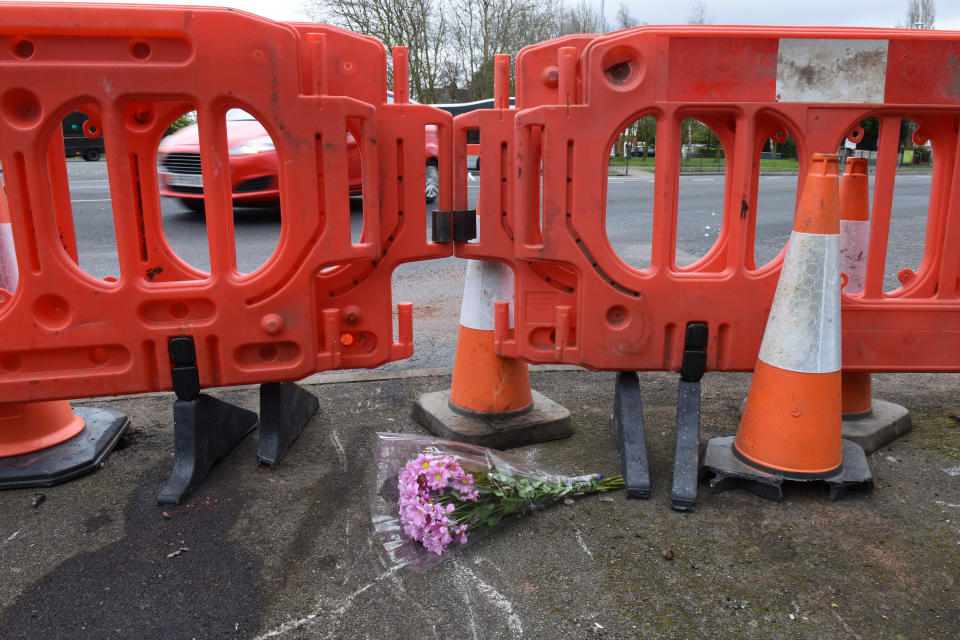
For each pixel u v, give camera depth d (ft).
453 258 26.35
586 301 8.80
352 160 31.76
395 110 8.56
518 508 7.95
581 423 10.89
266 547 7.48
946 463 9.36
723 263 10.16
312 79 8.00
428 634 6.18
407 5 111.96
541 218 9.05
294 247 8.39
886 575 6.95
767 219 38.58
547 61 8.96
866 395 10.11
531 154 8.59
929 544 7.47
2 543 7.56
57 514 8.14
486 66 124.47
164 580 6.93
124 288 8.20
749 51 8.20
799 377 8.18
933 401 11.60
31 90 7.38
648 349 8.93
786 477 8.34
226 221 8.28
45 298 8.17
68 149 81.76
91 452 9.25
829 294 8.09
